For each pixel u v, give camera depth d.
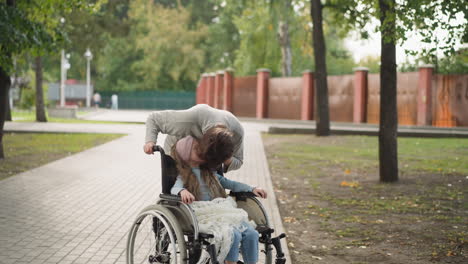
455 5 7.93
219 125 4.37
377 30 8.91
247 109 36.78
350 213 8.25
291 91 33.62
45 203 8.23
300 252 6.16
